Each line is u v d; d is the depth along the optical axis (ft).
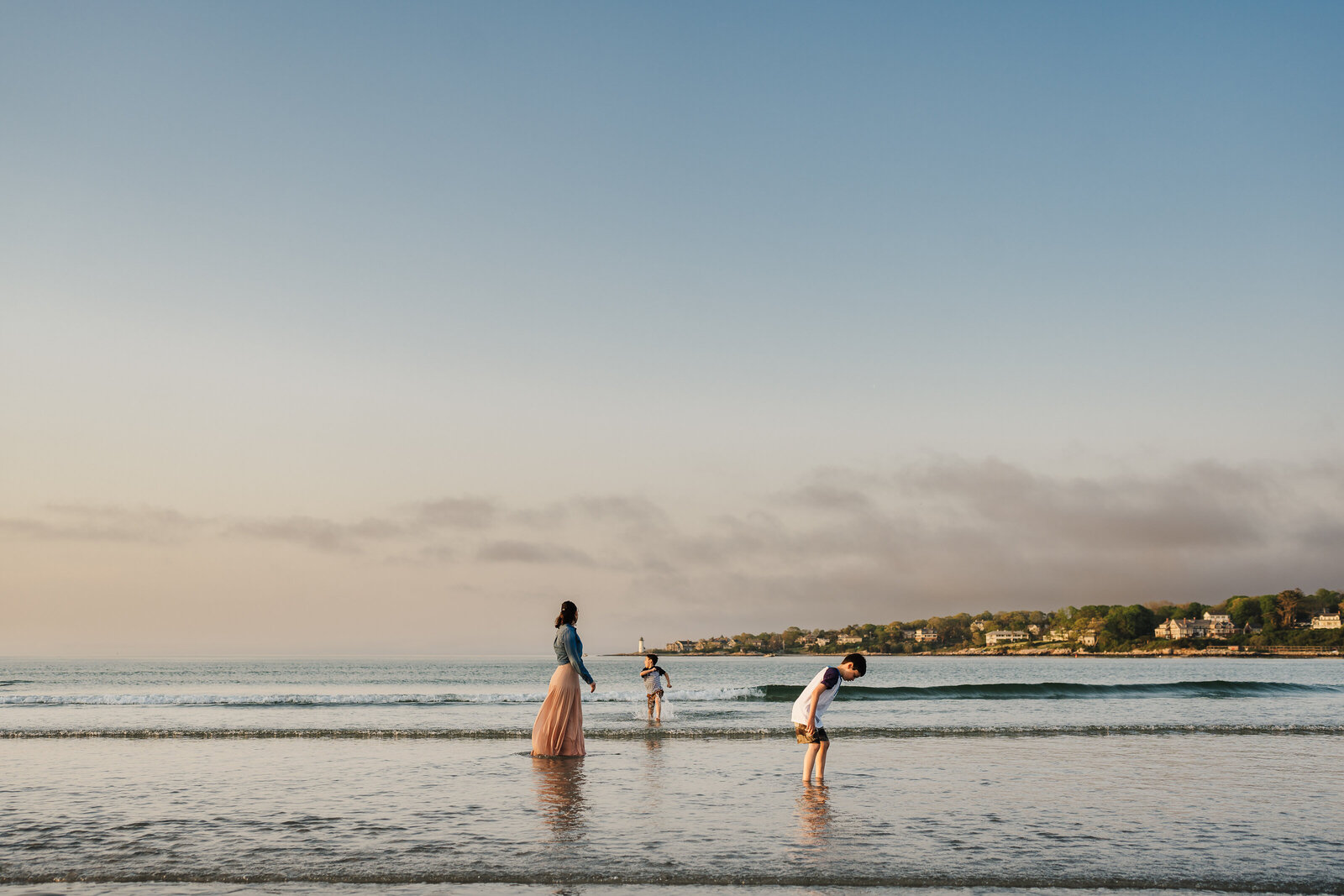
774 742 48.03
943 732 51.98
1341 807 29.35
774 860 21.81
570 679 41.88
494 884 20.04
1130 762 39.99
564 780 34.55
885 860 21.85
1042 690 100.32
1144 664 506.07
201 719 64.49
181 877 20.67
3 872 21.08
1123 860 22.09
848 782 34.12
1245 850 23.26
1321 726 54.60
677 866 21.25
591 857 22.17
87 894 19.44
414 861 21.81
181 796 31.35
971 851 22.88
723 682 239.71
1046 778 35.17
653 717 64.34
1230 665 449.48
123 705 79.25
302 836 24.71
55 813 28.35
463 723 60.39
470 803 29.68
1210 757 41.70
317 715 67.36
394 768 38.24
